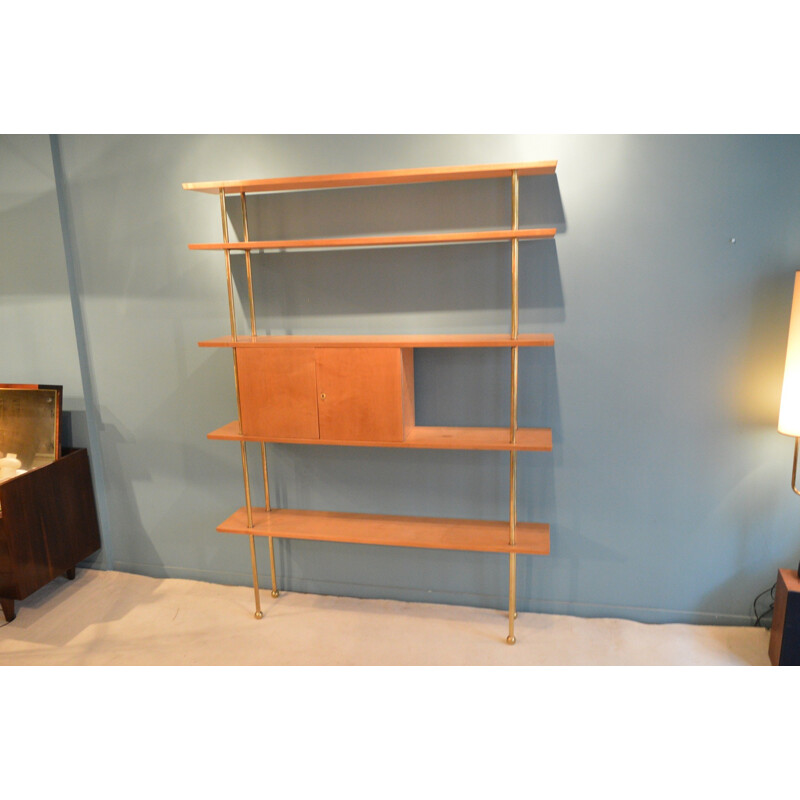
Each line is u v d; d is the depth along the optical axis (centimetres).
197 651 253
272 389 246
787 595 218
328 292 264
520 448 226
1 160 285
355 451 278
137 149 272
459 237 217
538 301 246
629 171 229
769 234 225
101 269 290
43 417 299
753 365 235
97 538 319
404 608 281
